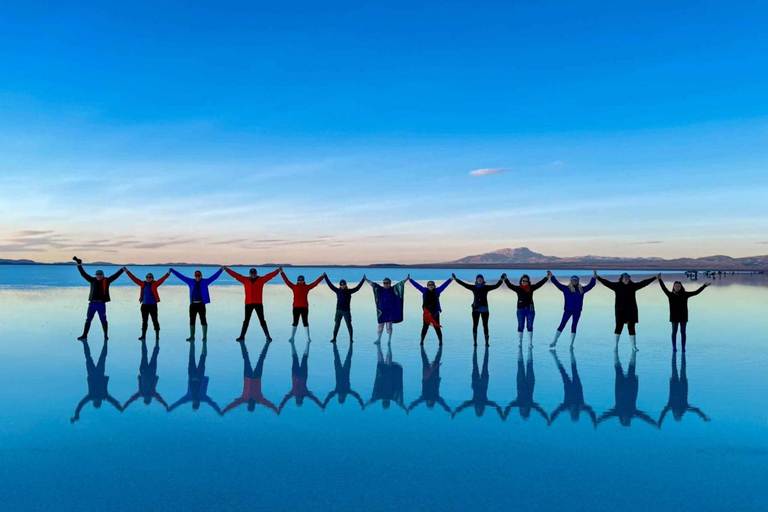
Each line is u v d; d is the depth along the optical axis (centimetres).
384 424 624
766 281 5903
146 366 960
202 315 1282
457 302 2617
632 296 1145
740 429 604
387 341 1308
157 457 514
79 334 1355
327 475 474
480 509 410
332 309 2125
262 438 573
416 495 434
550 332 1481
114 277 1296
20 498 425
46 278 5984
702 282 5347
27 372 897
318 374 906
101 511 404
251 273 1305
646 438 574
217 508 410
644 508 414
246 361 1021
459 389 801
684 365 990
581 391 788
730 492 442
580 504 419
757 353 1128
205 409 683
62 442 555
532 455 524
